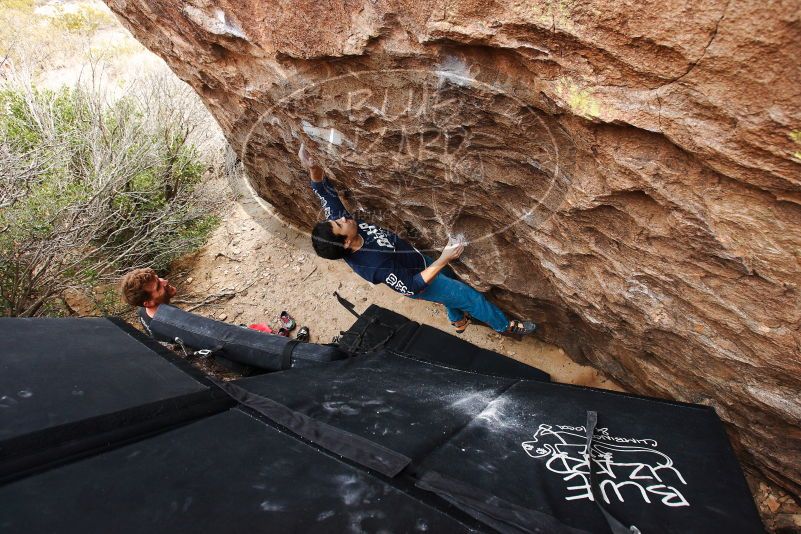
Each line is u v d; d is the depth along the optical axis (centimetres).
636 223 157
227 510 95
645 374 226
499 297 283
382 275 230
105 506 87
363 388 190
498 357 295
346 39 157
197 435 121
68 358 133
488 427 153
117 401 120
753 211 124
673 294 169
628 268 175
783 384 167
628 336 210
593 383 283
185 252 420
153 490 96
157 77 477
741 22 92
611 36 110
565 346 293
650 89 114
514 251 244
